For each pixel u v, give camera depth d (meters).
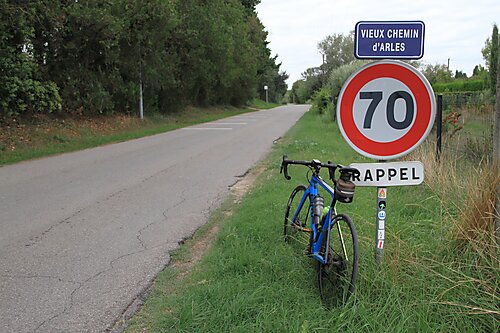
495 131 3.90
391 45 3.64
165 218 6.61
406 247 4.16
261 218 5.89
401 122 3.73
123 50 21.77
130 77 23.42
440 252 4.10
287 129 22.39
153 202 7.55
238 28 41.78
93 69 20.69
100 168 10.94
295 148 13.30
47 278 4.53
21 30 15.03
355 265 3.50
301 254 4.57
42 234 5.89
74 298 4.09
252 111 46.00
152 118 25.36
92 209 7.11
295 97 105.31
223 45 34.31
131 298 4.08
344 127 3.77
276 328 3.23
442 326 3.16
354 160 10.80
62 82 18.69
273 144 15.91
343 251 3.73
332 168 4.33
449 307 3.35
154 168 10.92
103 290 4.25
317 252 4.06
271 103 74.62
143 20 21.69
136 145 15.77
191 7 29.52
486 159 5.52
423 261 3.98
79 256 5.12
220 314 3.46
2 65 14.40
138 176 9.88
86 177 9.76
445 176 6.04
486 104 11.19
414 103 3.70
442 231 4.42
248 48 44.47
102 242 5.59
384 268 3.75
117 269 4.74
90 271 4.70
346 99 3.75
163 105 29.19
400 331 3.08
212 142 16.66
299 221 4.90
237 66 41.81
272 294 3.73
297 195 5.44
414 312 3.28
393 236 4.32
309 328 3.23
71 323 3.67
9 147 13.53
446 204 5.31
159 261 4.95
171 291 4.18
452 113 9.86
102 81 20.88
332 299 3.71
